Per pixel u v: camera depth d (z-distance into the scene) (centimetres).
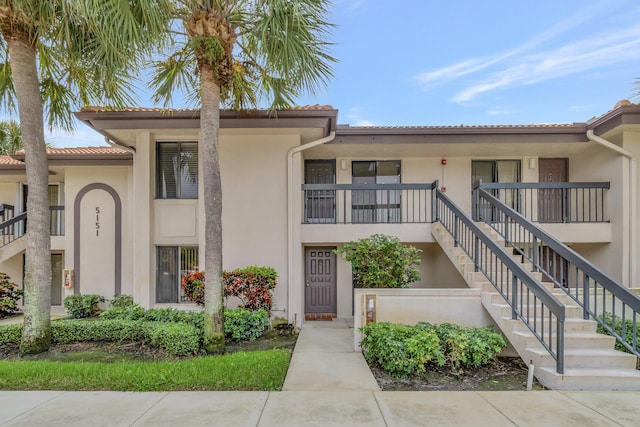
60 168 1153
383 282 720
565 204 959
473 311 684
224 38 639
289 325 879
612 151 909
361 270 741
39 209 646
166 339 627
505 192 1061
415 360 528
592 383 475
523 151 1025
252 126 853
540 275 730
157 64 707
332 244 1046
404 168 1088
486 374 546
